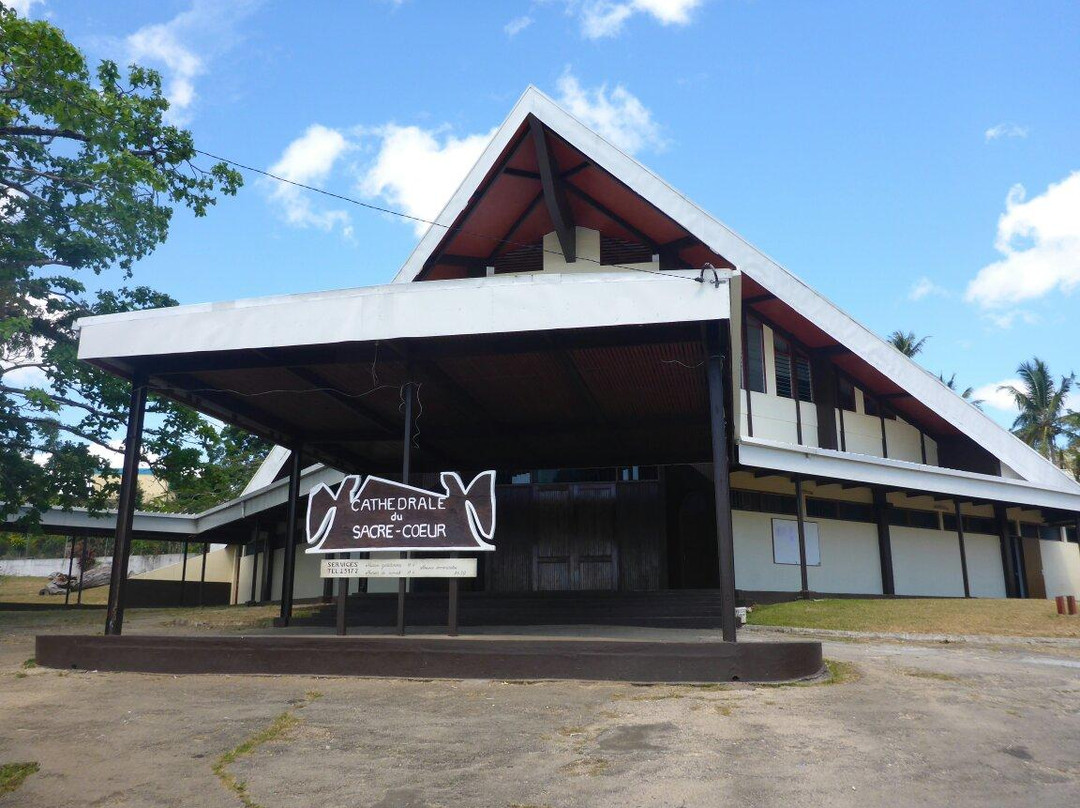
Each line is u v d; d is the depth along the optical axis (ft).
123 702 24.23
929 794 16.01
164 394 36.86
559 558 60.90
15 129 50.19
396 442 47.62
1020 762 18.12
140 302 59.62
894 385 72.13
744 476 64.18
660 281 28.45
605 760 18.15
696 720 21.35
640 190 57.88
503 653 27.27
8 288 51.83
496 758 18.43
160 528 86.79
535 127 56.03
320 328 30.63
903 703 23.72
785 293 63.87
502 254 66.03
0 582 129.90
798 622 46.91
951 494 68.59
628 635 40.78
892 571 71.15
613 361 34.30
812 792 16.08
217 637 29.25
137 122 52.03
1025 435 152.97
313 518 30.94
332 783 16.90
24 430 56.54
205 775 17.46
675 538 64.54
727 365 34.73
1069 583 91.04
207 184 55.98
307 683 26.99
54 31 43.57
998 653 36.22
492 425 45.37
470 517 29.86
